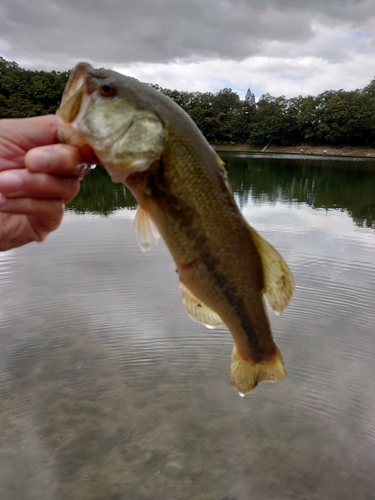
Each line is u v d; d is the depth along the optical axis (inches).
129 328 34.6
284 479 21.7
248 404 27.1
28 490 20.7
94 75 10.8
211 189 11.4
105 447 23.5
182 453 23.2
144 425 25.1
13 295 39.4
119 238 57.7
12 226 11.7
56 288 40.6
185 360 31.0
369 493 21.0
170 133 10.9
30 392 27.4
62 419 25.3
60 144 9.9
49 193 9.9
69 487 21.0
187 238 11.3
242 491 20.8
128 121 10.6
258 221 73.5
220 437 24.3
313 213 83.2
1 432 24.1
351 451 23.4
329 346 32.7
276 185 136.6
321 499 20.5
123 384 28.5
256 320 12.6
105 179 142.9
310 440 24.2
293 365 30.6
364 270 47.5
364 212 85.9
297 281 44.3
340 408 26.5
